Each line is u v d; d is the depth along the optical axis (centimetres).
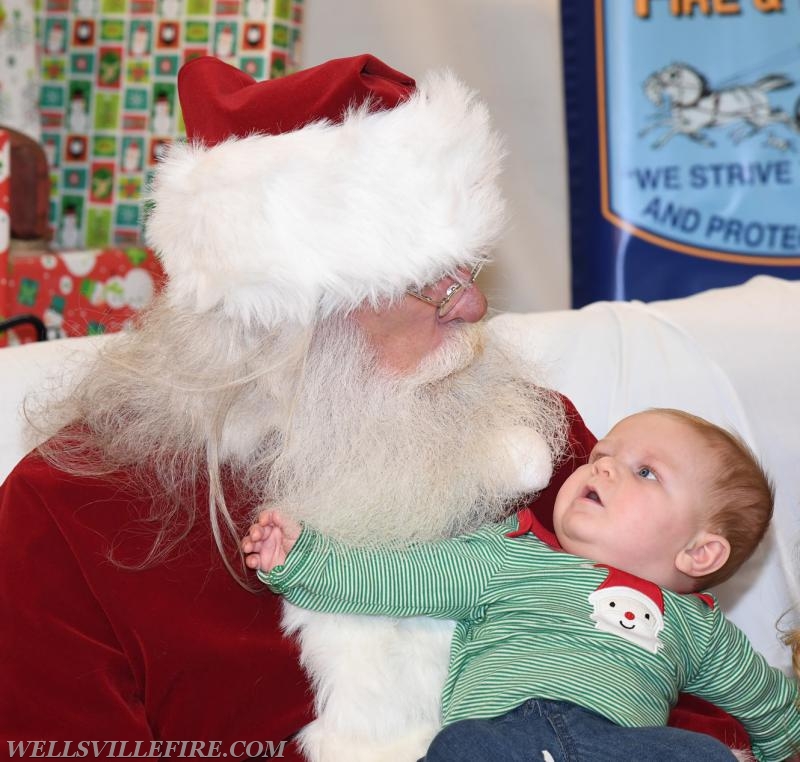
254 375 134
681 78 261
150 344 147
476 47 305
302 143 132
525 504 158
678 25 259
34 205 253
